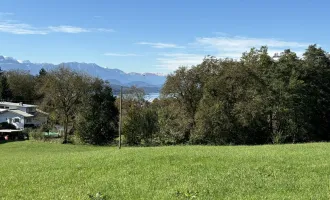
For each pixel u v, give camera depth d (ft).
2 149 206.69
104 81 264.93
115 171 53.47
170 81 199.00
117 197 39.09
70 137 256.52
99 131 246.06
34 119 332.39
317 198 35.19
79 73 259.39
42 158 80.28
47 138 260.21
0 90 376.07
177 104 200.54
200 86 198.29
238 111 181.16
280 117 186.39
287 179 44.01
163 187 42.70
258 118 183.83
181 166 54.60
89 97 254.27
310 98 190.80
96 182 46.73
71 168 58.18
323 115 199.52
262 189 39.96
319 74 198.18
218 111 181.78
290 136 188.34
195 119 188.03
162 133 209.05
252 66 196.13
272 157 59.88
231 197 36.99
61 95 250.78
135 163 58.70
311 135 189.67
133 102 238.27
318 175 45.93
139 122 223.92
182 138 201.05
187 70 199.41
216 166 53.52
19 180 51.06
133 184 44.70
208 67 201.36
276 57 205.16
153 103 235.61
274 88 185.88
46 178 51.47
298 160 56.49
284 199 35.29
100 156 70.23
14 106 353.10
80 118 246.68
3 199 40.40
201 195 37.93
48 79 255.29
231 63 197.77
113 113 261.24
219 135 185.37
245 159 58.49
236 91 187.73
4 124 321.93
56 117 257.14
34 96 387.14
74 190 42.86
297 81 183.93
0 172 59.21
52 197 39.86
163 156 63.82
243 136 185.26
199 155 64.13
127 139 227.40
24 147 215.72
